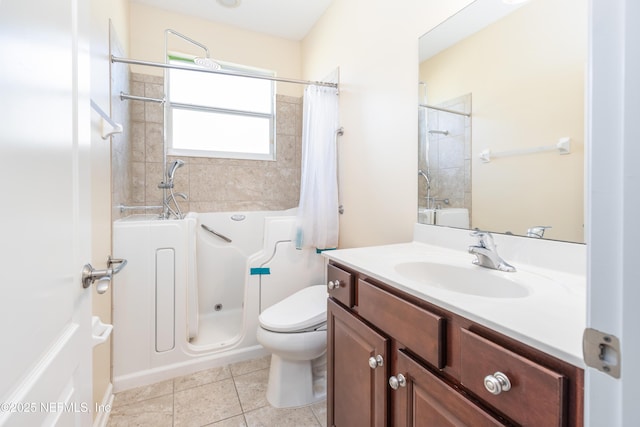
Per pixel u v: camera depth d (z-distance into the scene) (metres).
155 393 1.58
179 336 1.74
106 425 1.35
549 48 0.94
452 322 0.67
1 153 0.39
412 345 0.77
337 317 1.15
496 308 0.63
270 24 2.54
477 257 1.02
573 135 0.89
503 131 1.08
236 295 2.51
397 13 1.56
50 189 0.54
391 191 1.63
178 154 2.43
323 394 1.57
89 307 0.75
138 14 2.26
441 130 1.33
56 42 0.57
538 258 0.96
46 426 0.50
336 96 2.12
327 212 2.05
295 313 1.52
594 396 0.36
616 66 0.33
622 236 0.33
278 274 2.00
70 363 0.62
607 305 0.34
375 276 0.93
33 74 0.48
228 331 2.11
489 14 1.12
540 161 0.97
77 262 0.67
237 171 2.61
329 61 2.26
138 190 2.27
